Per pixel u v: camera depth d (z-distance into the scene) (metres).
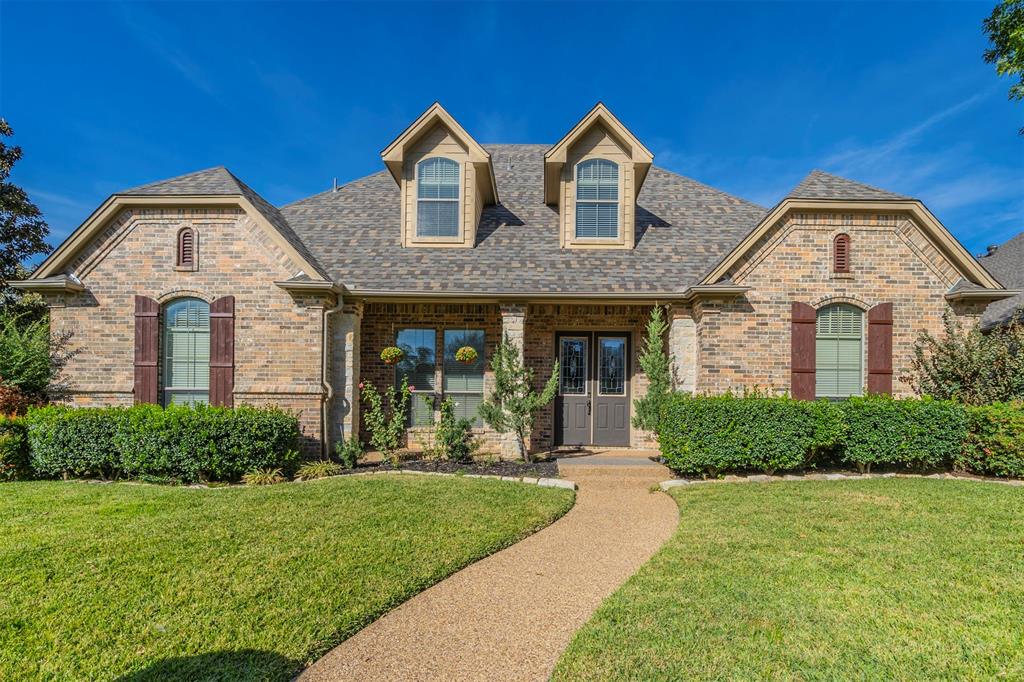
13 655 3.32
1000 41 13.55
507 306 10.83
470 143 12.12
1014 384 9.41
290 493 7.51
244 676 3.12
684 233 12.80
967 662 3.24
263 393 10.20
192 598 4.10
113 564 4.77
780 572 4.67
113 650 3.39
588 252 12.12
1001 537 5.59
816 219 10.51
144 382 10.20
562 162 12.22
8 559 4.87
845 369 10.54
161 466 8.37
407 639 3.66
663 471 9.36
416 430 11.80
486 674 3.24
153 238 10.37
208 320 10.44
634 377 12.07
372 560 4.96
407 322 12.11
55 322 10.30
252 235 10.34
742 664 3.22
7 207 19.27
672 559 5.04
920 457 8.97
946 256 10.46
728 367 10.38
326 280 10.10
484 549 5.38
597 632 3.64
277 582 4.42
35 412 8.89
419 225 12.40
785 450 8.72
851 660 3.26
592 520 6.71
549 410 12.08
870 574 4.61
